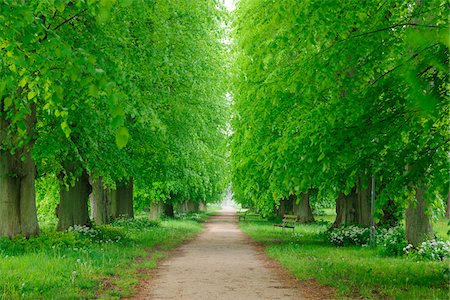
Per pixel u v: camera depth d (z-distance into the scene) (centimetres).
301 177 1094
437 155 986
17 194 1622
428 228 1656
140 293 1017
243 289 1077
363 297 950
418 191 1636
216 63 2380
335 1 934
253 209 6588
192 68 2033
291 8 972
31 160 1653
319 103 1241
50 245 1514
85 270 1184
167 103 2031
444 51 590
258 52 1096
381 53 1030
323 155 1002
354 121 1032
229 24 2164
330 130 1030
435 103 223
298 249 1938
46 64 605
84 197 2205
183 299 959
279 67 1538
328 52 1031
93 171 2070
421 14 948
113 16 1411
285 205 5272
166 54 1733
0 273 1051
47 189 3011
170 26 1875
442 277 1151
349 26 1048
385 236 1909
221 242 2536
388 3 1048
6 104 652
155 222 3644
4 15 561
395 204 2177
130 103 1467
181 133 2259
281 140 1183
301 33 1048
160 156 2445
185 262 1588
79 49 482
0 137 1528
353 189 2500
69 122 1549
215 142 3045
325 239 2373
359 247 1997
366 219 2319
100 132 1709
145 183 2670
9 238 1584
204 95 2262
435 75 792
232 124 2105
